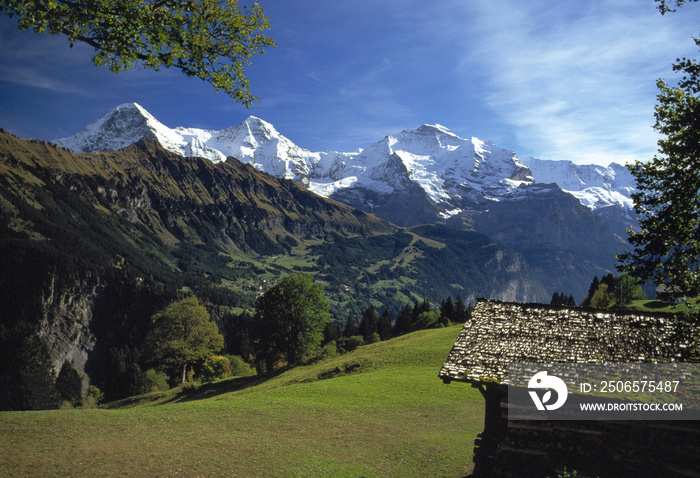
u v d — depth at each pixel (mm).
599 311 22234
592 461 17219
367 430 29484
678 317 15227
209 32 12648
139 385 108750
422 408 35031
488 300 24766
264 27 12938
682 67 13828
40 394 103438
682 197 13773
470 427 29641
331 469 22250
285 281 79125
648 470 16375
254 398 39219
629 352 19234
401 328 112438
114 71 12711
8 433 23859
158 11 11961
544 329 21531
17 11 11109
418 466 22641
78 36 11781
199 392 72812
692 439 16203
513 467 18016
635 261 14711
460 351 20891
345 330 136250
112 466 20734
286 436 27844
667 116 14445
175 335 82688
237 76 13281
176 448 24172
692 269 13977
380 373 49750
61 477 18953
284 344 79062
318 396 39375
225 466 22109
